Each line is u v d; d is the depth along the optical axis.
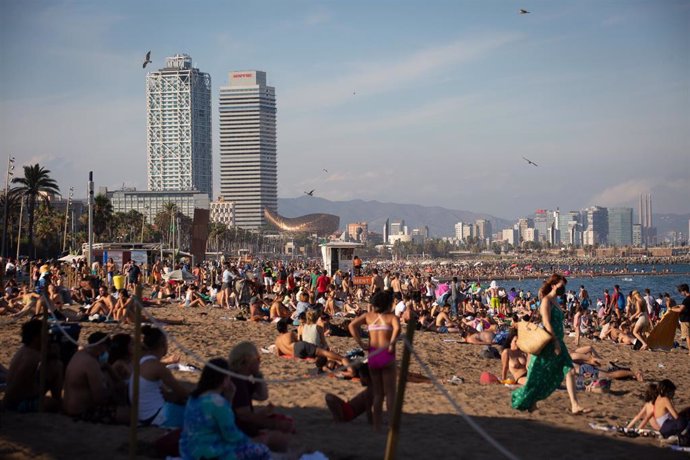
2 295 26.95
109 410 8.99
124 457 7.58
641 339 22.53
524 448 8.91
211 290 32.38
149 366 8.84
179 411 8.87
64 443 8.04
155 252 57.84
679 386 15.83
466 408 11.31
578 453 8.80
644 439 9.78
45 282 25.86
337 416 9.77
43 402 9.57
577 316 22.89
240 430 7.82
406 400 11.80
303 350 15.04
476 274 188.00
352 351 14.02
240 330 21.25
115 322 21.00
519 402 10.99
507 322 30.05
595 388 13.94
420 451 8.45
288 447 8.16
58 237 109.12
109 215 117.50
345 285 35.44
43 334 9.56
